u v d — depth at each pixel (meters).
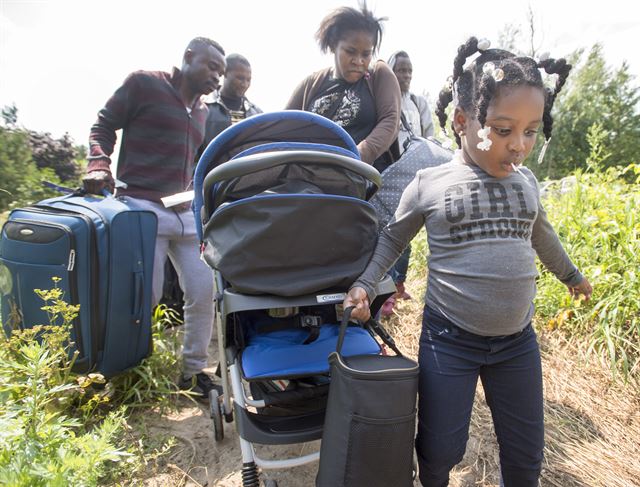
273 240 1.40
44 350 1.80
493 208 1.37
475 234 1.37
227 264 1.42
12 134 6.32
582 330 2.72
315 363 1.51
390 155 2.73
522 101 1.23
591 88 17.66
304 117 1.74
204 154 1.72
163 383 2.40
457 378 1.40
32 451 1.31
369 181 1.67
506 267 1.34
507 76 1.24
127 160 2.43
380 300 1.73
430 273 1.51
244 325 1.78
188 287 2.42
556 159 17.25
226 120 3.87
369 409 1.19
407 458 1.24
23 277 2.01
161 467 1.90
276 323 1.73
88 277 2.00
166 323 3.29
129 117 2.39
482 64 1.34
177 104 2.41
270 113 1.71
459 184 1.41
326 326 1.73
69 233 1.95
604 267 2.71
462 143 1.47
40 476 1.22
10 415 1.43
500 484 1.62
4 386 1.78
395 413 1.20
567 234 3.24
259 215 1.39
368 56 2.39
